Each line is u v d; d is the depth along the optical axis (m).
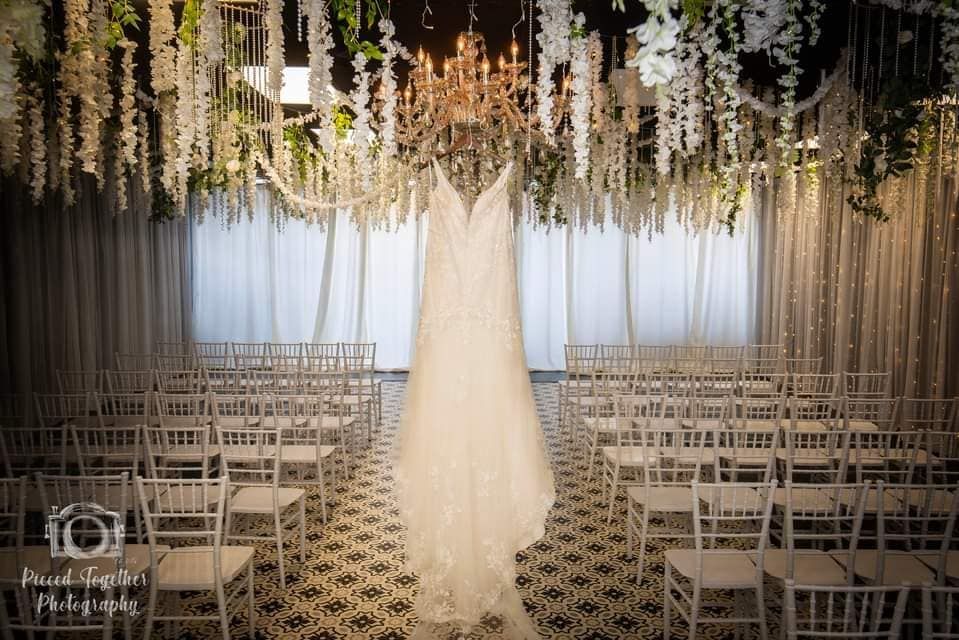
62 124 3.73
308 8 2.85
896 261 6.85
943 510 3.12
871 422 5.33
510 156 3.33
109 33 3.36
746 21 2.91
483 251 3.10
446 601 3.11
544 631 3.18
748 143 5.44
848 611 1.80
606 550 4.10
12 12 2.10
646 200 7.35
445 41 4.38
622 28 4.01
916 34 3.73
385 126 3.07
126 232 8.66
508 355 3.16
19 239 6.61
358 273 10.99
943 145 4.73
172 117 4.61
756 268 10.52
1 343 6.44
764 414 5.49
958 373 5.93
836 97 4.70
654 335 10.87
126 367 8.41
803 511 3.16
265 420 5.29
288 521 3.80
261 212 10.92
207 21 3.13
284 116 6.00
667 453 4.21
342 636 3.13
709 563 2.91
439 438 3.13
